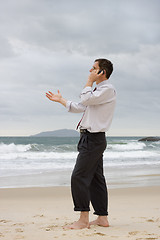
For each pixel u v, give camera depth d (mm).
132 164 14859
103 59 3107
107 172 11383
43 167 13109
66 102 3047
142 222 3623
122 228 3154
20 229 3172
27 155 19516
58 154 20172
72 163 15055
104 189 3250
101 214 3246
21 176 10172
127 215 4219
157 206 5141
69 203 5707
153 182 8938
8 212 4691
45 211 4766
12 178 9688
